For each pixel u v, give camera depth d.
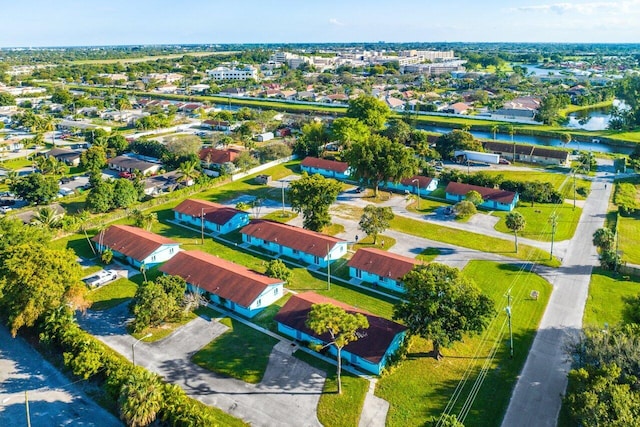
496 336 62.38
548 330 63.44
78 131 188.50
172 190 120.50
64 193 118.44
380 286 76.56
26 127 191.75
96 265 82.94
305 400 51.50
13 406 50.25
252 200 116.06
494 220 102.25
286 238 88.19
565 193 117.38
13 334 58.84
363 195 118.88
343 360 57.84
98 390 52.91
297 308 64.31
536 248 88.12
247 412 49.75
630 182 124.50
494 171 137.00
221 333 63.53
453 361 57.72
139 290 64.69
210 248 90.50
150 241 84.19
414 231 96.94
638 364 46.03
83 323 65.38
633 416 41.16
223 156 141.88
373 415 49.38
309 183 93.88
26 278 58.88
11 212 103.19
